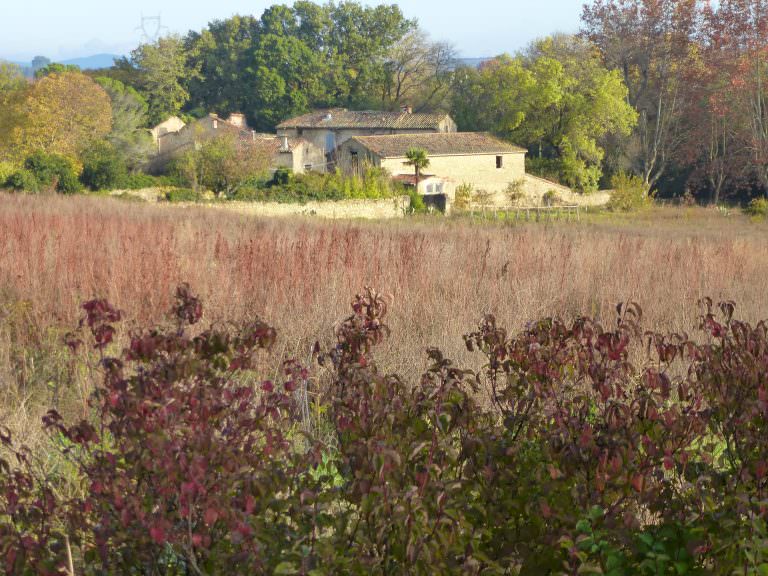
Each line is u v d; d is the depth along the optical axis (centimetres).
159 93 9338
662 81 6631
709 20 6469
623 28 6744
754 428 348
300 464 321
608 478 310
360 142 6138
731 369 363
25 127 5756
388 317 834
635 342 775
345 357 384
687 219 4859
